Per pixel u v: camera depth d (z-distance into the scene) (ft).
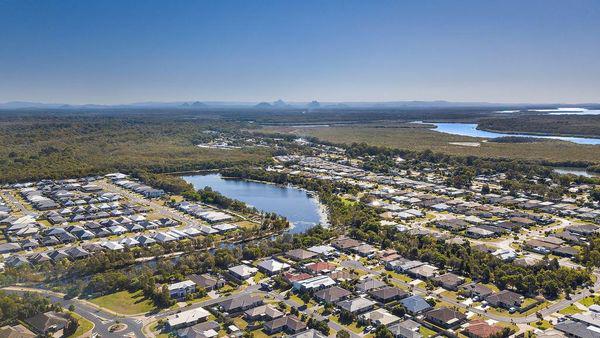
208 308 631.97
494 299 646.74
